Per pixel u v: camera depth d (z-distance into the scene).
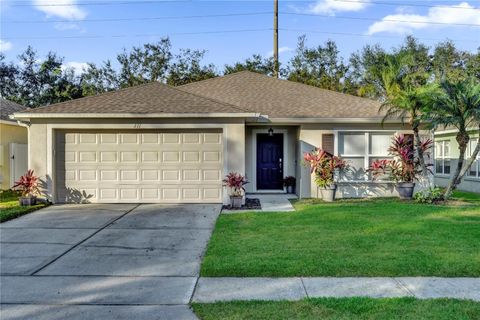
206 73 33.62
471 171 16.81
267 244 7.26
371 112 13.86
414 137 13.30
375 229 8.38
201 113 11.56
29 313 4.52
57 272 5.99
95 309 4.62
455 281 5.40
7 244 7.56
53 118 11.72
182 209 11.01
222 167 11.90
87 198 11.97
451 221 9.18
